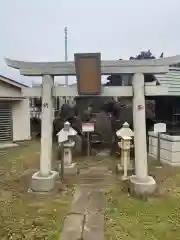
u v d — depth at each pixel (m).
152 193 5.61
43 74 6.08
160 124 8.24
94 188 6.29
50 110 6.09
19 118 13.62
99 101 15.91
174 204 5.21
